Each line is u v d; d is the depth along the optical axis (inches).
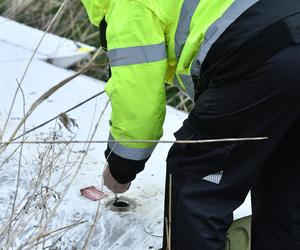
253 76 59.5
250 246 73.1
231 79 60.5
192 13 64.0
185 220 62.6
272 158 67.2
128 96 65.6
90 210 82.1
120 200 85.3
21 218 69.7
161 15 64.7
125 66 65.4
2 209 78.8
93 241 77.0
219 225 61.9
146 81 65.4
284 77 58.6
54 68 124.2
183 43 65.2
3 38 136.1
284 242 68.1
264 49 58.8
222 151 61.1
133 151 68.2
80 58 133.0
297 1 60.5
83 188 86.4
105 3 68.4
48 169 76.7
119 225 80.3
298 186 66.9
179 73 66.9
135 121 66.3
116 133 67.9
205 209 62.0
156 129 67.5
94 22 70.6
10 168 87.9
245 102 60.1
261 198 69.4
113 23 65.8
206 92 62.9
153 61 65.1
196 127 63.1
